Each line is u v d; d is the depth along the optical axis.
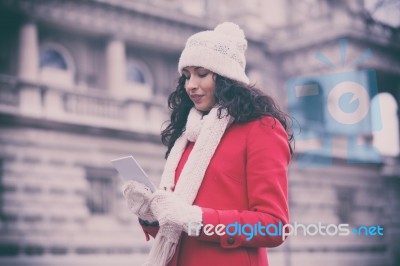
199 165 1.68
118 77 12.35
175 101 1.95
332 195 14.38
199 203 1.67
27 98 10.73
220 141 1.72
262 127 1.69
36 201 10.41
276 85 14.69
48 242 10.35
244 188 1.68
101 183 11.34
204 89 1.76
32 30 11.19
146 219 1.70
